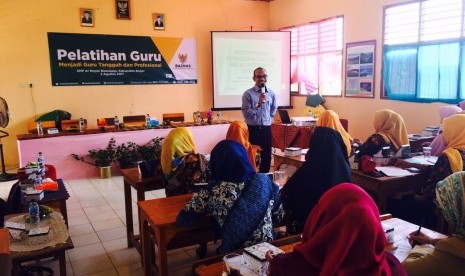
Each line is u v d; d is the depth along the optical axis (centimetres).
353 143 372
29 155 544
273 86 769
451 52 487
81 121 595
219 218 196
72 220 396
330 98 696
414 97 537
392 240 175
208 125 654
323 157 244
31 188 290
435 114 513
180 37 753
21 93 644
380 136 341
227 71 755
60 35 657
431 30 508
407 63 543
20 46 635
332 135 247
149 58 729
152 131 614
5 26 623
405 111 555
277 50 765
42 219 233
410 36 536
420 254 147
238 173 200
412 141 425
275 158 397
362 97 625
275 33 759
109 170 582
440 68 501
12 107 642
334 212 119
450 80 491
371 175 301
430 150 364
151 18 723
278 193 212
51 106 666
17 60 636
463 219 135
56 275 283
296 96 784
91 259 307
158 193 489
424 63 521
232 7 798
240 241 191
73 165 573
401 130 347
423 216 279
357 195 119
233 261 152
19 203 288
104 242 340
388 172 309
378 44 587
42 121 621
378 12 582
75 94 680
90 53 682
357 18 620
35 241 203
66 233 215
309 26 729
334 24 670
